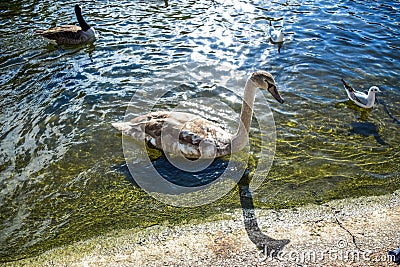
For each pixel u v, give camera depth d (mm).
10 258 1907
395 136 2652
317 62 3465
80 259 1868
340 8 4418
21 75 3340
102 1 4656
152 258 1844
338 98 3033
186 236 1956
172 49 3658
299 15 4277
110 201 2203
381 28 3998
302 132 2695
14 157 2516
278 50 3643
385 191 2211
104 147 2570
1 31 4039
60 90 3131
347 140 2625
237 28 4016
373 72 3340
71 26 3904
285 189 2242
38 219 2119
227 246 1886
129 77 3277
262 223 2021
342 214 2057
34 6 4547
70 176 2375
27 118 2840
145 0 4641
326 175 2336
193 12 4336
